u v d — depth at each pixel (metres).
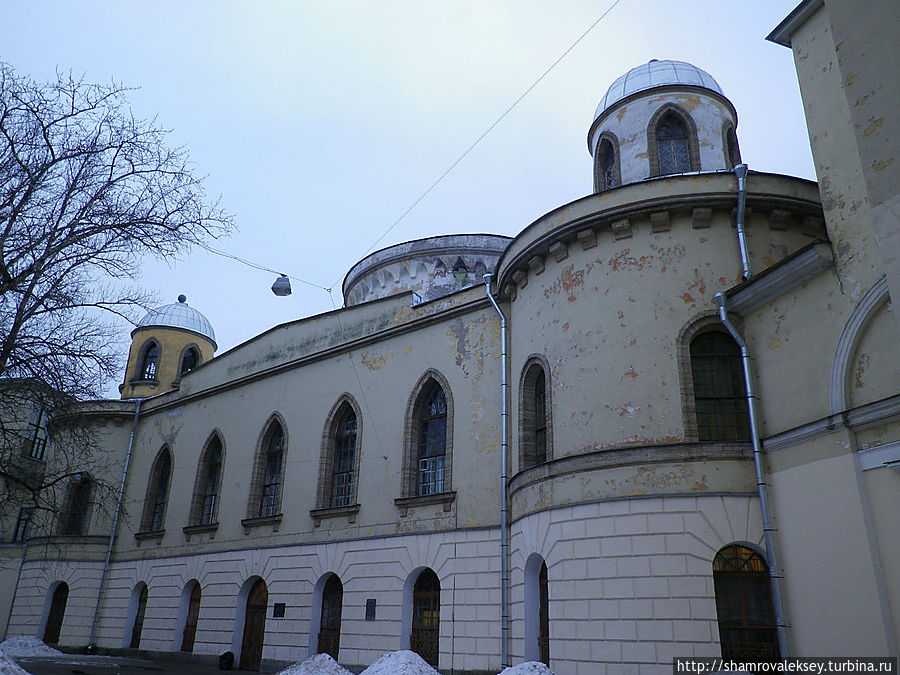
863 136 9.13
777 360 15.36
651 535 15.28
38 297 17.58
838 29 9.73
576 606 15.74
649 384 16.48
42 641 31.78
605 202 18.00
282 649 23.95
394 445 23.33
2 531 36.59
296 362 27.86
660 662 14.39
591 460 16.45
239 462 28.81
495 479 20.16
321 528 24.52
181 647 28.27
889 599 12.12
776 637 14.43
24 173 17.62
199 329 42.88
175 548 30.08
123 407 35.41
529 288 19.95
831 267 14.23
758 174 17.19
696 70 23.86
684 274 17.08
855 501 12.91
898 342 12.73
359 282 34.38
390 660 17.23
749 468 15.31
